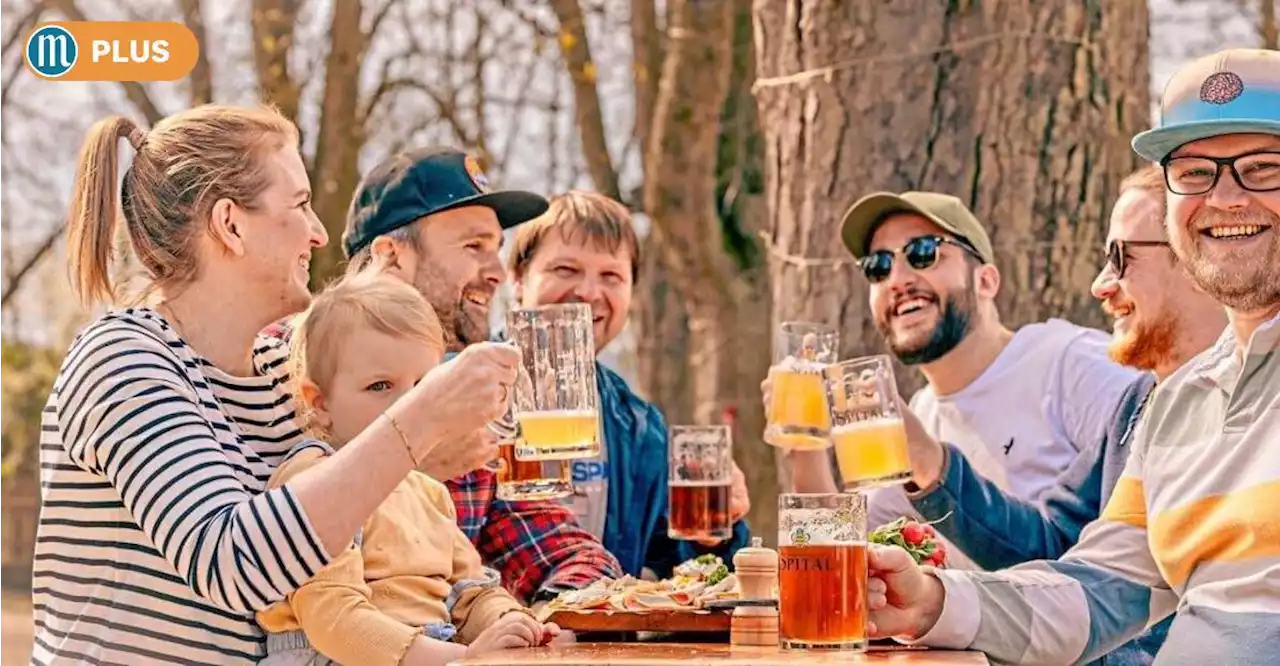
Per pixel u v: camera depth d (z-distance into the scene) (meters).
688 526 3.64
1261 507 2.76
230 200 2.73
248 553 2.42
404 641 2.58
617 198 9.98
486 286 3.92
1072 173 4.46
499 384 2.58
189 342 2.76
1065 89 4.46
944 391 4.19
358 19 9.25
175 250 2.74
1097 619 2.97
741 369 8.66
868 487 3.40
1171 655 2.84
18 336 13.65
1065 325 4.12
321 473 2.48
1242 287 2.81
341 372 2.86
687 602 2.76
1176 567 2.93
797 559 2.47
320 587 2.61
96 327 2.65
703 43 8.32
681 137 8.38
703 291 8.61
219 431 2.70
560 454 2.93
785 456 5.03
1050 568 3.04
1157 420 3.06
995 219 4.44
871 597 2.71
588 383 2.97
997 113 4.44
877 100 4.51
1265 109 2.78
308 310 2.92
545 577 3.57
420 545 2.83
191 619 2.60
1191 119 2.82
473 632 2.89
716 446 3.66
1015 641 2.85
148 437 2.52
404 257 3.83
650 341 9.90
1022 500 3.77
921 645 2.80
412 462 2.52
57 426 2.62
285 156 2.80
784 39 4.72
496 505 3.63
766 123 4.84
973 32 4.44
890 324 4.14
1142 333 3.61
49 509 2.63
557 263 4.22
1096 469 3.62
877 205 4.11
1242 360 2.90
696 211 8.43
